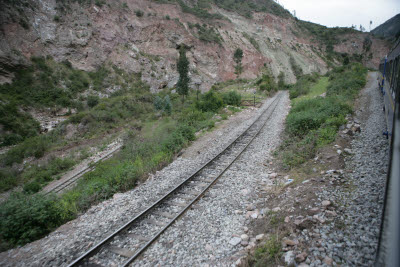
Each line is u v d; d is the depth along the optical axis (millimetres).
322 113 12672
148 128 22516
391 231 2863
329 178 6680
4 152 21406
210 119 20500
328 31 104500
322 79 40938
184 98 33969
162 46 49594
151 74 43844
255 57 64062
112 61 41906
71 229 6398
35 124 26547
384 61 15750
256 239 5137
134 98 34250
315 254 4043
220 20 69250
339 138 9602
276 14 98125
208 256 4859
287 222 5230
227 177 8734
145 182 9188
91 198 8477
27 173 16859
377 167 6578
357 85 22141
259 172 8984
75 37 39562
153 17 51844
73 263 4781
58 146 21859
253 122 17828
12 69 30781
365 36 102500
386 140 8328
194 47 52969
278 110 23203
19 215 6234
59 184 14336
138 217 6316
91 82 37469
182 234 5605
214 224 5934
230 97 27672
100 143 21984
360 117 12328
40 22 37094
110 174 10078
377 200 5074
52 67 35188
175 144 13477
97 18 43812
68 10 41188
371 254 3768
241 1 98125
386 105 10352
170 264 4715
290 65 72125
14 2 35000
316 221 4883
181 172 9578
